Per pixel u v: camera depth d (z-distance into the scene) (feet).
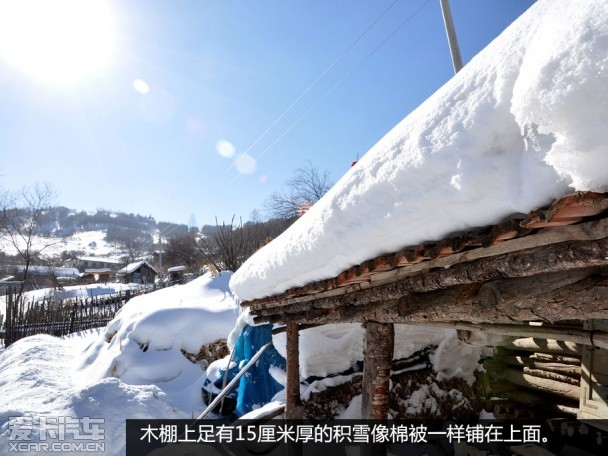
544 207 3.01
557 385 14.32
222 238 65.21
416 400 18.88
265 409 19.90
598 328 10.28
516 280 4.52
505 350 17.34
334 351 20.51
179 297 42.65
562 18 2.77
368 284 7.63
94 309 66.44
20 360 36.24
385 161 4.87
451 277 5.20
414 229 4.56
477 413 19.53
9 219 93.61
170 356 32.91
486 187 3.39
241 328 27.94
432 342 20.54
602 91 2.18
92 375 32.76
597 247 3.10
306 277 8.68
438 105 4.26
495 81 3.37
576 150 2.40
